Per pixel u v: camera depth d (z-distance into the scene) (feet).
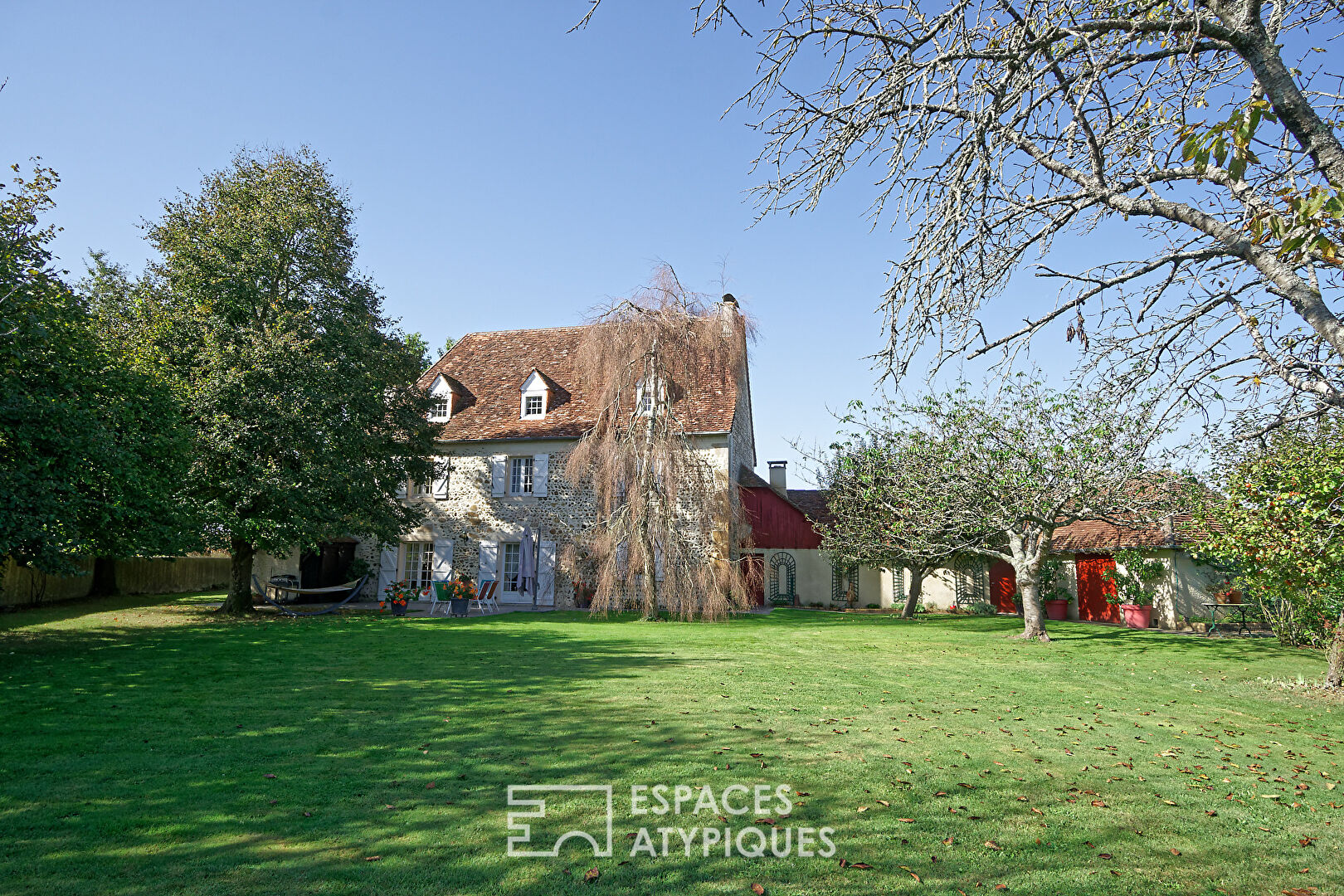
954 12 13.12
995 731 24.17
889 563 70.85
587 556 65.31
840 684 32.24
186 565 92.17
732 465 78.54
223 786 16.99
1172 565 68.74
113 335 56.90
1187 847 14.85
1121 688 33.83
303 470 58.70
